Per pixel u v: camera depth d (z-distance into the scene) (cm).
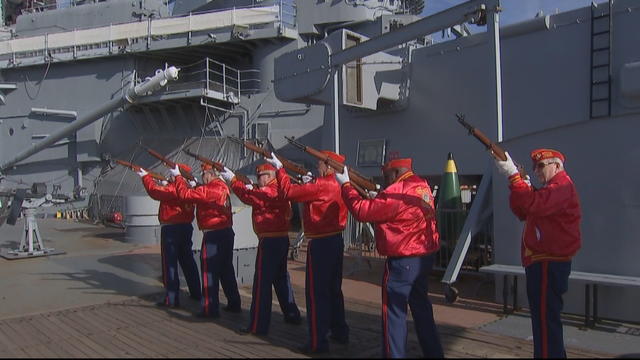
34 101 2111
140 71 1953
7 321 572
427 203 420
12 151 2159
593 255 593
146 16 2045
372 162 1162
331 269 467
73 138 2067
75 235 1479
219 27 1748
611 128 584
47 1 2522
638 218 566
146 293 730
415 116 1107
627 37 827
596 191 593
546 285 408
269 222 521
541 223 407
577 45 886
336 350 467
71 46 2000
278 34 1667
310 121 1593
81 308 635
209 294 586
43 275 879
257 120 1675
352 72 1028
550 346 407
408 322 576
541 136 633
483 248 771
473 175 1023
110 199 1836
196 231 849
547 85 922
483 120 999
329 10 1653
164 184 676
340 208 474
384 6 1648
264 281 518
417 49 1105
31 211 1107
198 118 1806
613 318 570
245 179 563
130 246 1249
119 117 1977
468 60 1022
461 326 559
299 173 527
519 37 960
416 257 410
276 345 479
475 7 724
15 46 2077
